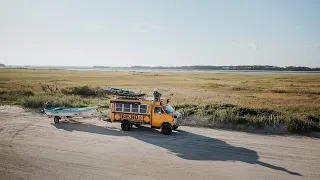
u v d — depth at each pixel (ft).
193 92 140.05
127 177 32.53
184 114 66.23
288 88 169.68
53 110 62.03
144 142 47.09
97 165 36.27
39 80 219.61
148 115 53.67
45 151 41.65
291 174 33.78
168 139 49.06
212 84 205.16
